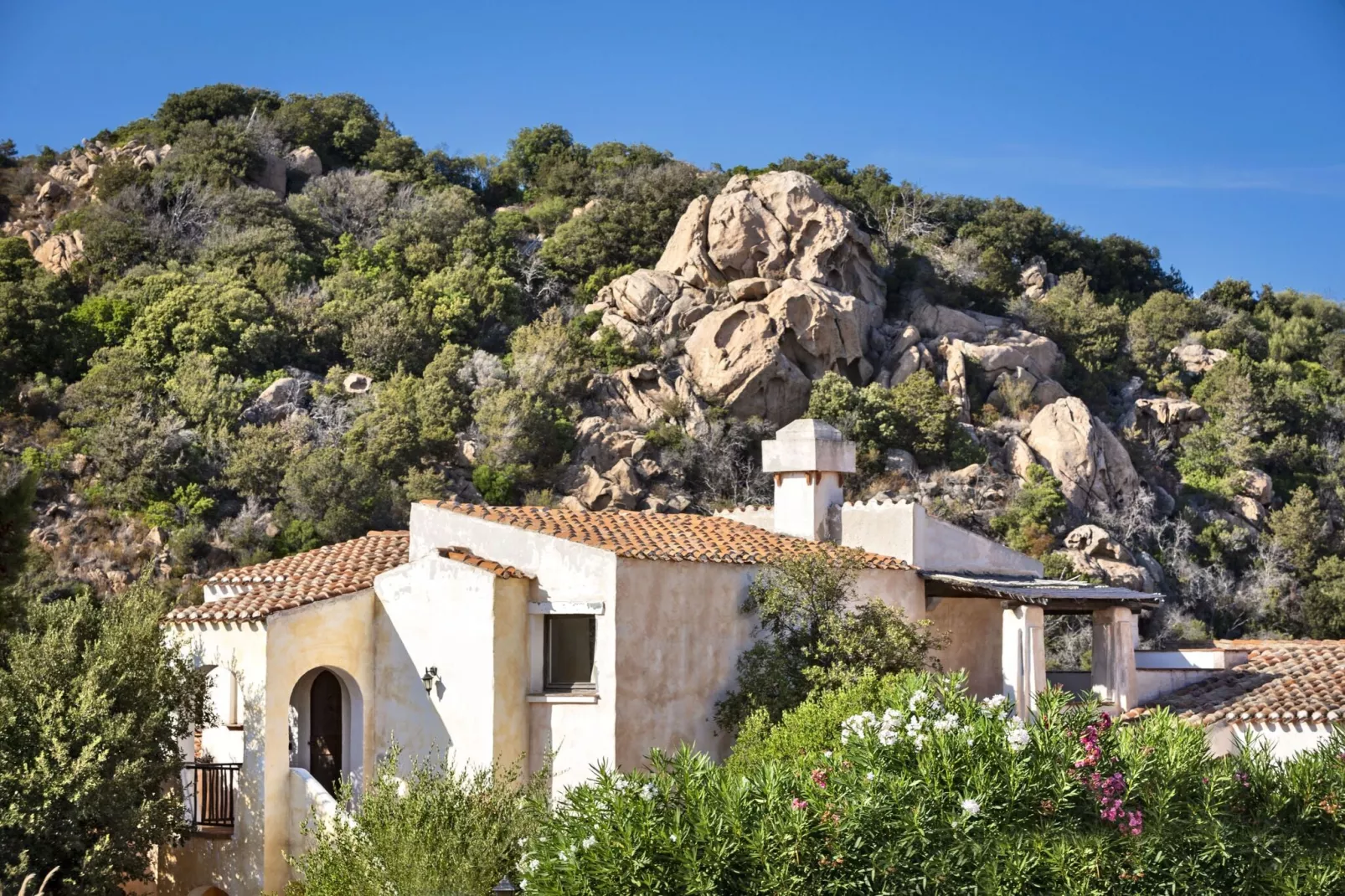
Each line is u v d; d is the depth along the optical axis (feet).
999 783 47.55
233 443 212.64
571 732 81.10
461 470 219.41
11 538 51.26
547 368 240.12
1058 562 210.18
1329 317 377.71
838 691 77.77
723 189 287.89
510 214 331.36
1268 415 285.02
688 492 228.43
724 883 45.68
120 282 265.54
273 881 78.02
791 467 97.66
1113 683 88.22
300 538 193.36
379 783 63.87
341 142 371.56
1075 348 296.30
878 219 359.66
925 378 248.32
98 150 350.43
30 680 75.97
